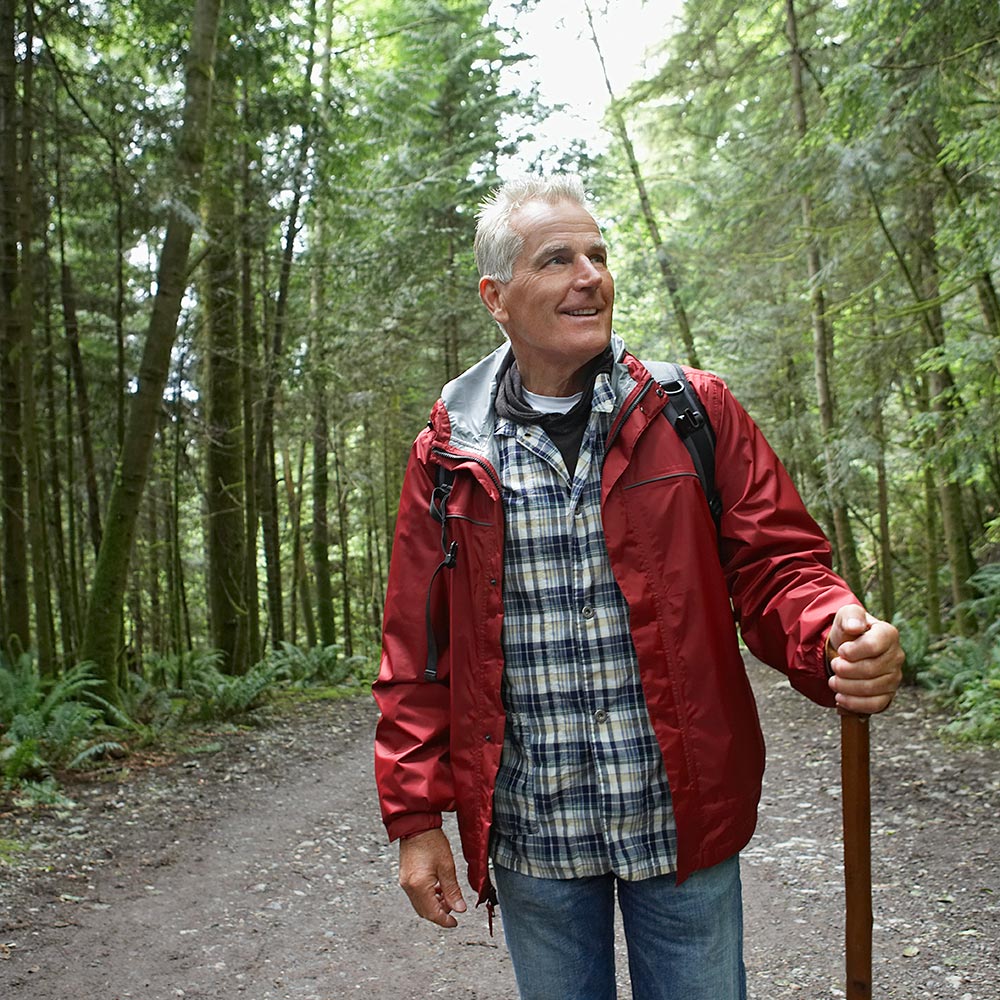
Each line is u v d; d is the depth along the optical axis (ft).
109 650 27.55
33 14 25.89
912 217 31.81
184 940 12.84
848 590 4.91
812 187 32.55
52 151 31.71
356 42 50.31
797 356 50.24
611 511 5.34
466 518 5.61
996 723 21.98
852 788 4.66
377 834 18.31
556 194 5.59
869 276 35.81
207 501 40.40
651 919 5.42
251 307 38.63
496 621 5.49
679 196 55.21
